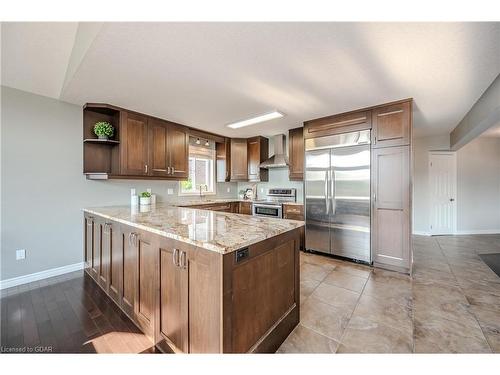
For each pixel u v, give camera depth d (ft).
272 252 5.03
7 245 8.24
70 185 9.69
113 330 5.81
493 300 7.21
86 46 5.78
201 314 4.11
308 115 11.12
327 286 8.24
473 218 16.96
